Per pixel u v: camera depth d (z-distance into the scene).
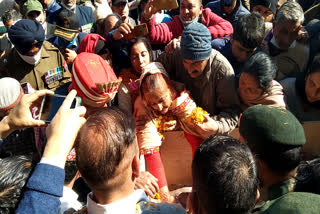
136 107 2.08
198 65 1.96
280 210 1.07
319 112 2.11
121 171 1.04
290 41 2.35
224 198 1.04
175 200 2.00
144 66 2.22
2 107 2.00
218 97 2.13
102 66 1.92
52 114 1.50
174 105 2.01
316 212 1.00
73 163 1.56
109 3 4.66
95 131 1.04
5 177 1.16
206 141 1.19
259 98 1.98
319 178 1.24
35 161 1.28
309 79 1.94
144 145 1.98
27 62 2.67
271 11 2.98
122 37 2.23
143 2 3.73
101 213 1.08
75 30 2.82
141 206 1.17
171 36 2.60
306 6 3.88
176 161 2.25
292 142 1.26
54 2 4.22
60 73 2.79
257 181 1.10
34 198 1.03
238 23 2.12
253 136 1.34
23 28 2.46
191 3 2.50
